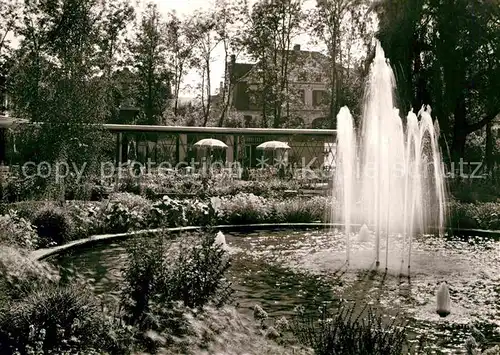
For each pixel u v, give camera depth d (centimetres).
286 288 962
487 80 2580
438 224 1820
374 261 1209
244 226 1714
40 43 3069
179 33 5078
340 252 1327
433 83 2494
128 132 2864
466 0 2494
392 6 2644
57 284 724
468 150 3428
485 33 2503
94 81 1902
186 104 6794
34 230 1150
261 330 638
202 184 2480
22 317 553
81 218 1350
